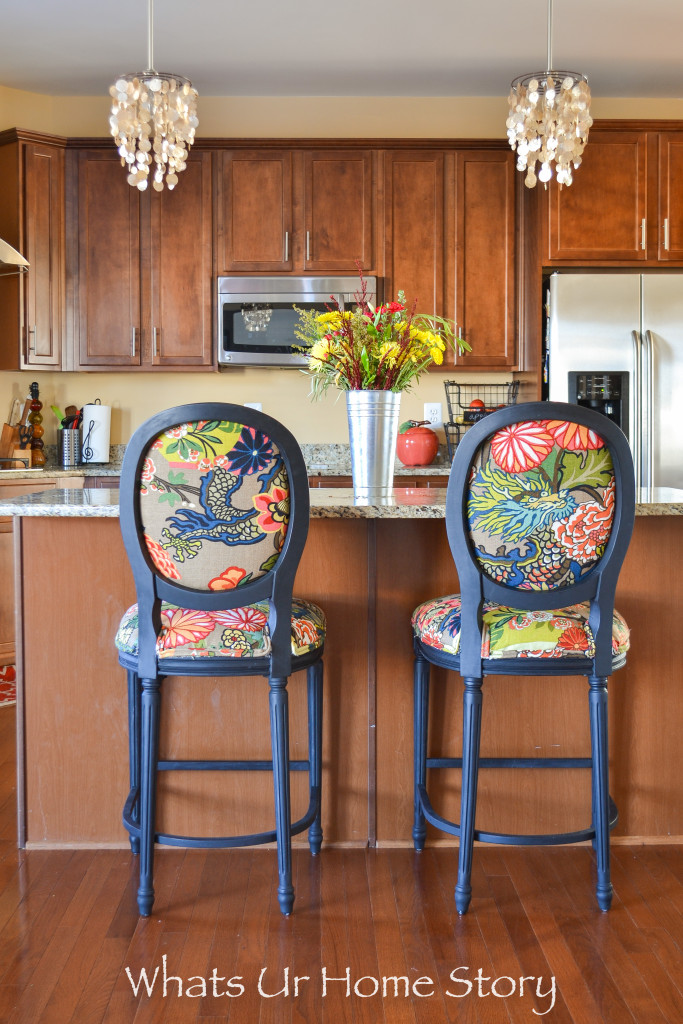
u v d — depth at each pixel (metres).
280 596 1.79
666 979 1.65
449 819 2.24
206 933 1.80
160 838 1.86
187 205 4.31
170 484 1.70
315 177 4.30
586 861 2.14
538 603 1.78
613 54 4.04
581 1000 1.59
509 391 4.69
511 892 1.98
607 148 4.19
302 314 2.54
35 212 4.20
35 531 2.17
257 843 1.86
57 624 2.18
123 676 2.19
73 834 2.21
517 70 4.22
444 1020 1.54
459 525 1.76
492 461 1.71
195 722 2.20
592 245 4.20
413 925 1.84
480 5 3.53
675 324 4.12
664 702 2.23
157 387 4.71
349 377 2.38
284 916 1.87
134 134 2.51
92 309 4.33
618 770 2.24
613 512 1.75
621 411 4.14
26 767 2.21
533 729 2.22
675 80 4.36
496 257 4.34
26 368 4.21
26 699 2.20
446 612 1.96
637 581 2.21
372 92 4.53
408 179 4.31
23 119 4.46
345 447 4.75
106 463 4.55
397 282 4.33
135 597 2.18
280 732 1.83
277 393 4.73
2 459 4.14
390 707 2.21
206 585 1.76
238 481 1.70
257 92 4.52
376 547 2.20
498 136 4.61
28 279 4.19
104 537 2.17
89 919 1.86
